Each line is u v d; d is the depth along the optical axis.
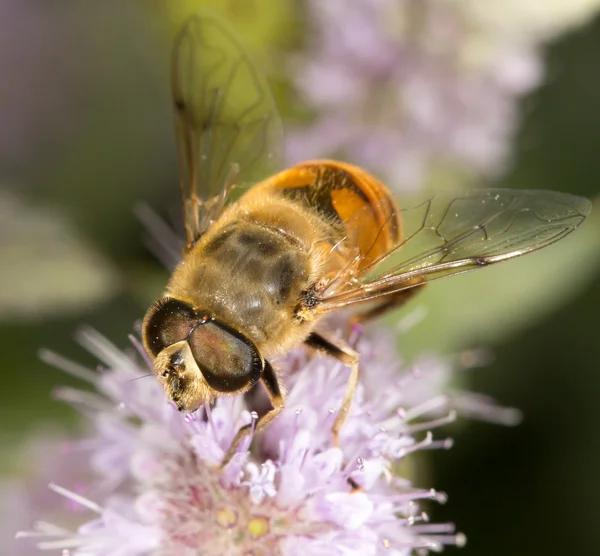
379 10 0.12
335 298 0.10
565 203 0.10
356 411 0.10
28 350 0.12
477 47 0.12
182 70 0.11
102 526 0.10
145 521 0.10
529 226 0.10
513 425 0.12
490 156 0.12
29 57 0.13
